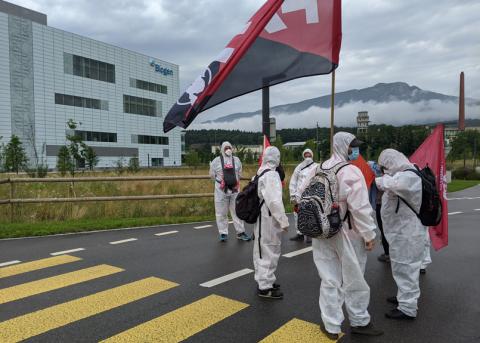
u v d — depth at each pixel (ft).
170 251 24.16
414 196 13.67
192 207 40.91
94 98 240.73
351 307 12.73
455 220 36.65
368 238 12.22
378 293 16.76
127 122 261.03
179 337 12.71
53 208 36.19
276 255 16.10
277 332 13.02
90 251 24.16
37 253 23.63
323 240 12.89
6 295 16.35
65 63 224.74
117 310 14.83
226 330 13.20
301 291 16.92
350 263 12.42
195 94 20.88
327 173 12.59
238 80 20.63
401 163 14.62
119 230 31.27
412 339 12.58
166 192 46.93
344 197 12.36
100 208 37.73
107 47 246.88
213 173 27.40
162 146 287.48
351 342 12.40
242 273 19.51
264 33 20.66
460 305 15.35
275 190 15.15
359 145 13.09
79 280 18.37
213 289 17.16
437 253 23.53
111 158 250.37
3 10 207.31
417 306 15.16
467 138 195.62
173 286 17.54
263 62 20.80
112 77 250.78
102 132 245.86
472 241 26.94
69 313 14.53
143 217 37.86
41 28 213.25
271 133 36.06
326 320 12.57
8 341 12.44
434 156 20.34
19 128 204.95
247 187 16.10
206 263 21.36
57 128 221.46
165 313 14.56
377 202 21.40
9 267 20.53
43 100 214.69
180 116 20.97
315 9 20.79
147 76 273.95
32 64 209.77
